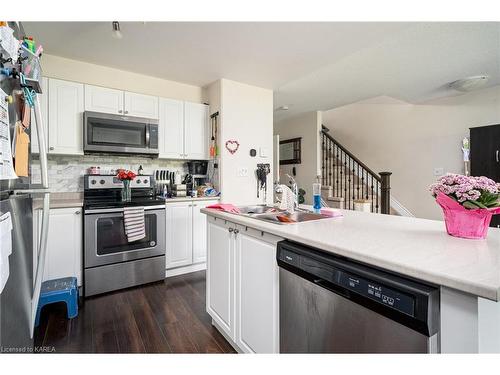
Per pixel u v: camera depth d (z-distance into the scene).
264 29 2.20
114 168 3.11
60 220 2.29
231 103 3.41
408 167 5.02
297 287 1.14
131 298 2.37
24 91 1.08
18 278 1.05
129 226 2.52
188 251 3.00
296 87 3.87
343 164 5.89
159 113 3.12
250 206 2.14
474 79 3.47
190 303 2.28
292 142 5.85
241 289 1.55
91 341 1.72
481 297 0.63
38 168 2.72
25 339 1.11
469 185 1.02
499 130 3.68
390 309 0.78
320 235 1.14
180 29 2.20
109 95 2.82
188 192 3.30
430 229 1.27
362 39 2.36
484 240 1.05
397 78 3.55
